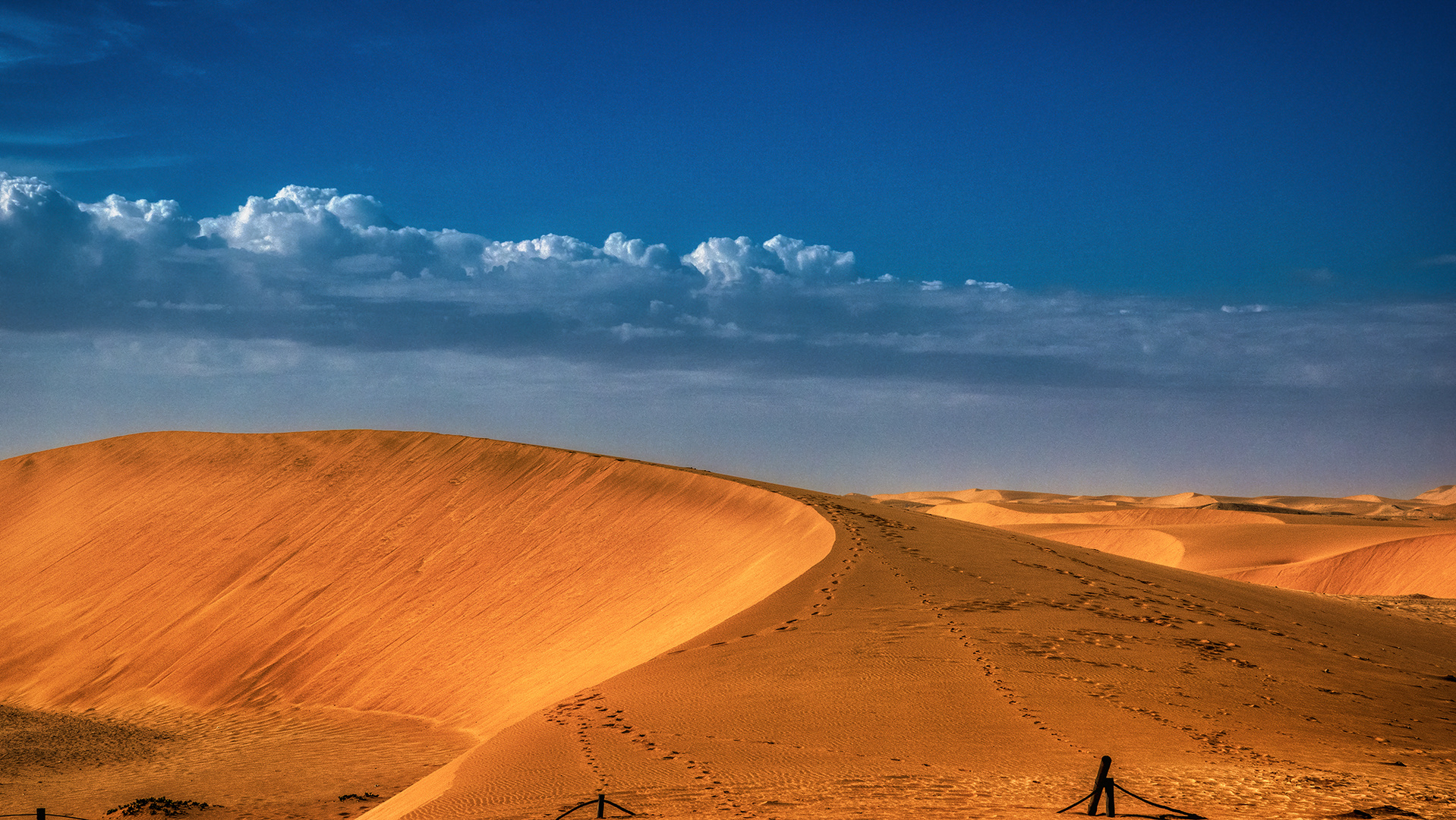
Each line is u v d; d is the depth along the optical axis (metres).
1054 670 17.42
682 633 25.05
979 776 11.95
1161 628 22.20
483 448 55.66
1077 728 14.26
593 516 45.19
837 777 12.11
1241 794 10.68
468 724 30.94
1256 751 13.26
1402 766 12.49
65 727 34.84
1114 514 114.44
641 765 13.09
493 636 36.81
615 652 28.50
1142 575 32.94
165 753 30.81
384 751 29.48
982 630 20.06
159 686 39.56
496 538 45.31
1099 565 33.19
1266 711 15.79
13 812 24.55
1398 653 26.25
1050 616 21.94
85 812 24.48
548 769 13.26
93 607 47.72
